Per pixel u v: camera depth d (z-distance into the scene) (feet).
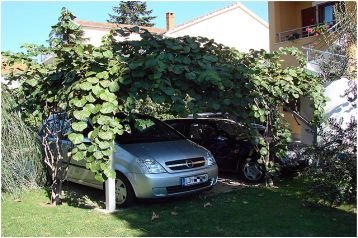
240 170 29.96
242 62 26.43
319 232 18.16
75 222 20.40
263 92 26.30
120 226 19.62
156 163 22.47
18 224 20.15
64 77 21.86
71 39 21.71
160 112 34.27
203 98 22.22
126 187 22.82
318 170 22.33
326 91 32.35
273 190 26.66
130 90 20.68
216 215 21.07
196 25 97.04
